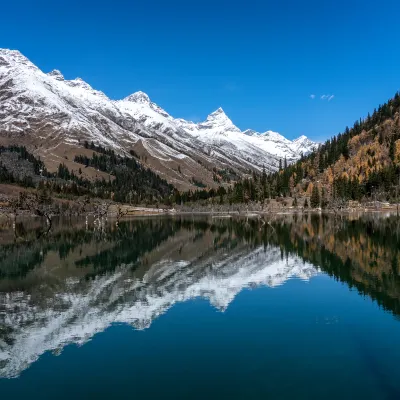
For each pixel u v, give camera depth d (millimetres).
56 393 19969
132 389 20266
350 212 193625
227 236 94312
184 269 51281
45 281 44438
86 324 29656
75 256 63906
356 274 47062
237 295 37844
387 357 23641
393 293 38312
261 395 19469
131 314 32031
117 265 54844
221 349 25031
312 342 26047
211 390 20016
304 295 37719
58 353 24641
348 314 31844
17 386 20719
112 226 137500
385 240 78812
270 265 53500
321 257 59438
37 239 91625
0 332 28016
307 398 19094
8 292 39344
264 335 27391
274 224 133125
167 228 124812
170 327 29031
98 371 22188
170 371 22172
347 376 21312
